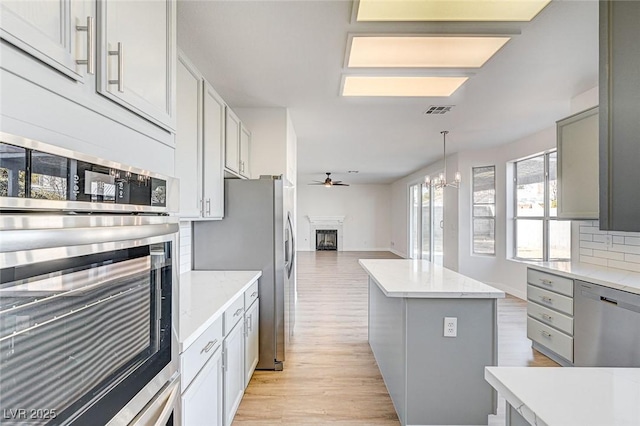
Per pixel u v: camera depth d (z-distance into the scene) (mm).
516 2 1923
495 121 4371
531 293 3547
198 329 1544
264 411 2445
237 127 3324
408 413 2205
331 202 12945
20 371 603
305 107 3801
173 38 1333
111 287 831
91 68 829
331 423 2312
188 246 2992
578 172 3135
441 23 2135
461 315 2207
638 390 911
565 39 2320
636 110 814
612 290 2596
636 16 817
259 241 3068
